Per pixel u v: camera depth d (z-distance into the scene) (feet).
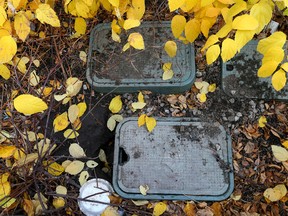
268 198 5.19
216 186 5.30
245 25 3.39
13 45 4.05
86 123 5.75
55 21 4.42
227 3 3.90
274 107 5.87
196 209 5.29
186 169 5.39
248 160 5.60
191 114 5.87
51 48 6.39
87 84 6.10
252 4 3.83
